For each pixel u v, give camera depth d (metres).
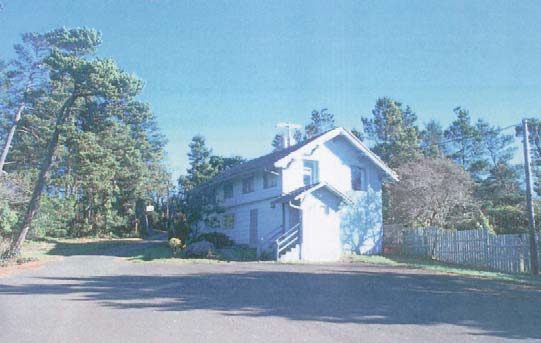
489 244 22.38
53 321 9.20
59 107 36.12
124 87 28.91
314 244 25.25
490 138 52.72
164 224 60.09
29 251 31.17
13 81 37.16
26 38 36.06
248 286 13.92
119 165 49.06
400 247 29.31
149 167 59.09
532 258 19.58
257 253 25.41
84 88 28.72
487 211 35.59
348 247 28.42
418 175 30.77
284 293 12.66
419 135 50.56
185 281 15.05
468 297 12.49
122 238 47.53
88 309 10.41
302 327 8.80
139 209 54.69
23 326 8.80
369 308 10.71
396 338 8.08
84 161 40.53
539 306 11.27
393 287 14.05
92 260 24.52
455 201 30.81
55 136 30.33
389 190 34.09
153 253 28.44
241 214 31.86
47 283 14.66
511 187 44.41
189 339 7.92
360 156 30.02
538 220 32.25
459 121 53.97
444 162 32.09
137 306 10.77
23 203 29.70
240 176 31.81
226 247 29.88
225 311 10.23
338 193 26.00
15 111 38.16
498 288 14.48
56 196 42.53
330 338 8.04
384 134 51.34
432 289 13.85
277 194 27.80
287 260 23.98
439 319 9.66
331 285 14.24
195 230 31.58
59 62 28.22
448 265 23.16
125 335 8.15
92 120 31.16
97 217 47.19
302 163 28.30
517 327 9.04
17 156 42.09
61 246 35.84
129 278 15.86
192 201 31.12
